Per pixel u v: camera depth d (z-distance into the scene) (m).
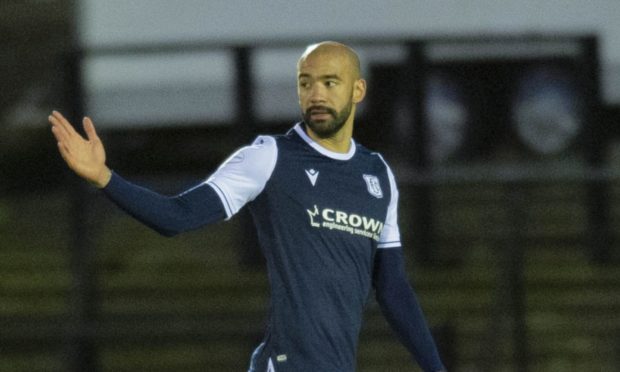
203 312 36.81
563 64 40.72
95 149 17.62
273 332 19.17
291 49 39.41
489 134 40.94
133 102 42.00
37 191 46.47
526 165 40.59
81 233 36.94
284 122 41.31
